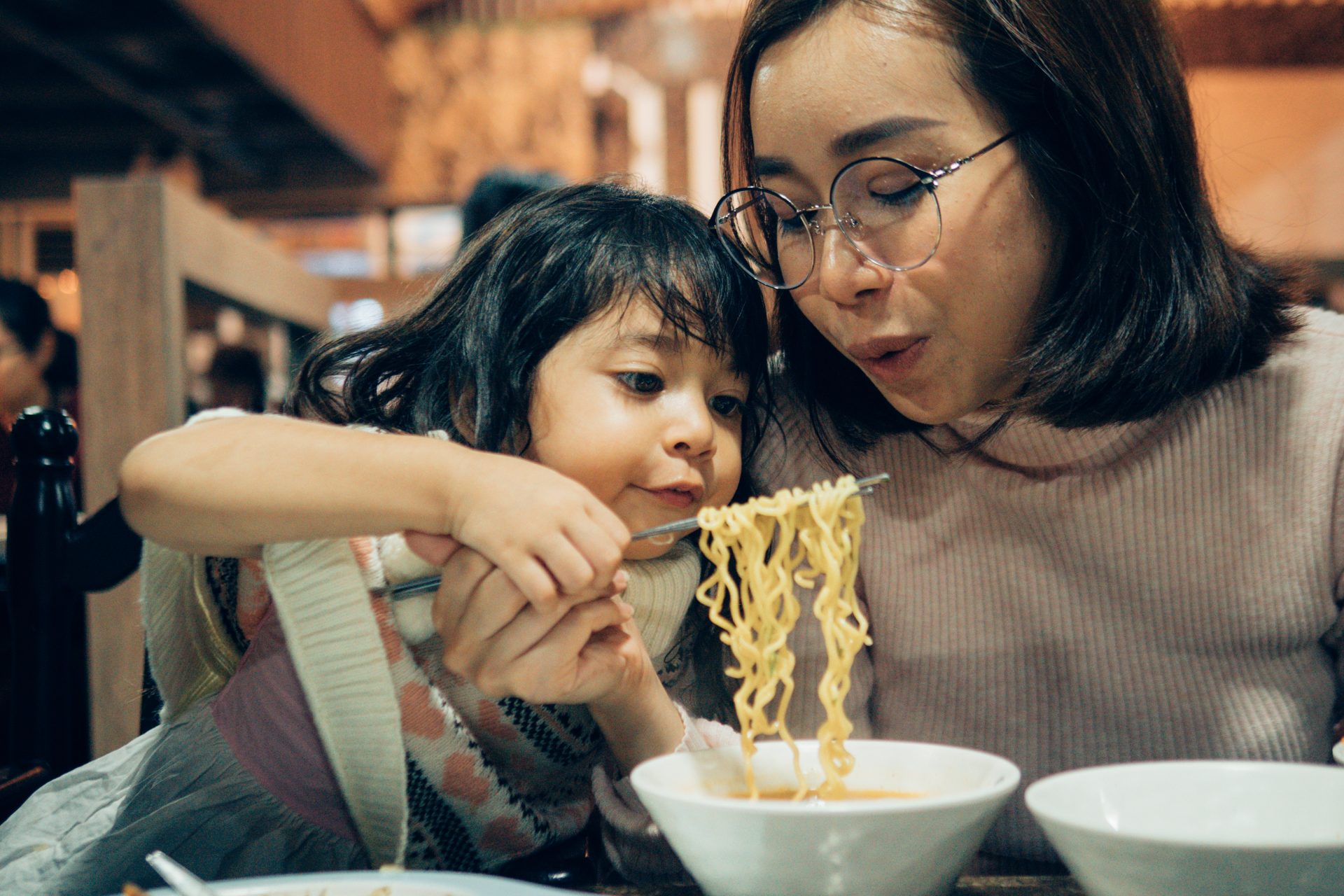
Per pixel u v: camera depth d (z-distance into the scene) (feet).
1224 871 1.93
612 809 3.06
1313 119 19.31
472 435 3.55
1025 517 3.84
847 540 2.87
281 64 17.07
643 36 22.02
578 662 2.88
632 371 3.29
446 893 2.17
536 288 3.42
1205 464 3.67
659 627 3.51
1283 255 4.18
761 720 2.72
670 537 3.35
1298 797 2.41
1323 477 3.62
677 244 3.51
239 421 2.86
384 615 3.16
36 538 3.98
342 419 3.76
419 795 3.17
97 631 6.79
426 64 23.00
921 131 3.02
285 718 3.23
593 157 22.52
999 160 3.09
